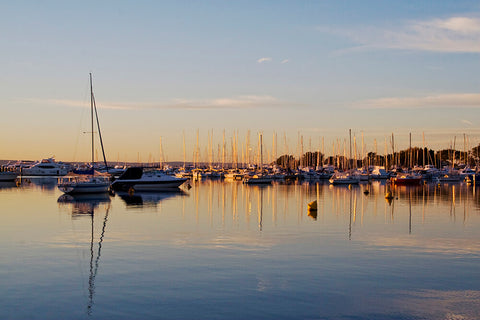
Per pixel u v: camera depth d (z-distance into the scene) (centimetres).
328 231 3203
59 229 3209
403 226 3466
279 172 13938
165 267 2144
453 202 5588
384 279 1967
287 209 4669
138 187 7706
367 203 5438
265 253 2444
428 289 1839
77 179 6525
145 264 2200
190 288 1831
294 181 12312
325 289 1828
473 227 3422
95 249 2528
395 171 14338
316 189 8488
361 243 2745
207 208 4691
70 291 1797
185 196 6372
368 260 2297
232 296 1741
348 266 2177
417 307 1642
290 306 1641
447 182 12088
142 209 4528
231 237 2931
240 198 6097
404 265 2202
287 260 2286
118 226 3366
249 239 2861
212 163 16538
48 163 15562
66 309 1611
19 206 4766
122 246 2614
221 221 3688
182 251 2486
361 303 1677
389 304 1669
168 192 7194
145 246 2617
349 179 10350
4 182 10631
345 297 1738
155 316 1548
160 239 2839
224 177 14462
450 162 17138
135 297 1730
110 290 1809
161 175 7969
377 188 8962
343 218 3947
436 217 4031
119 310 1602
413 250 2547
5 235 2962
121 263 2219
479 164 16350
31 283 1898
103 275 2011
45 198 5819
